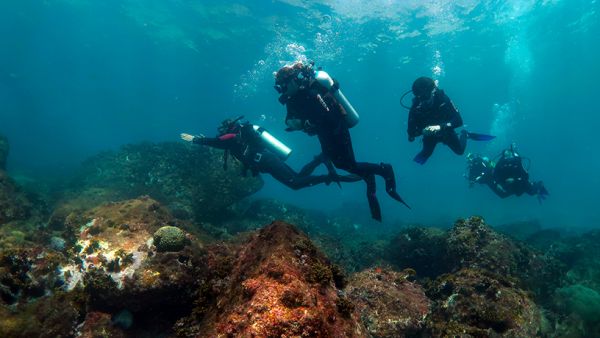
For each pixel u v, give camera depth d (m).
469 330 4.05
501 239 6.68
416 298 5.23
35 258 4.25
